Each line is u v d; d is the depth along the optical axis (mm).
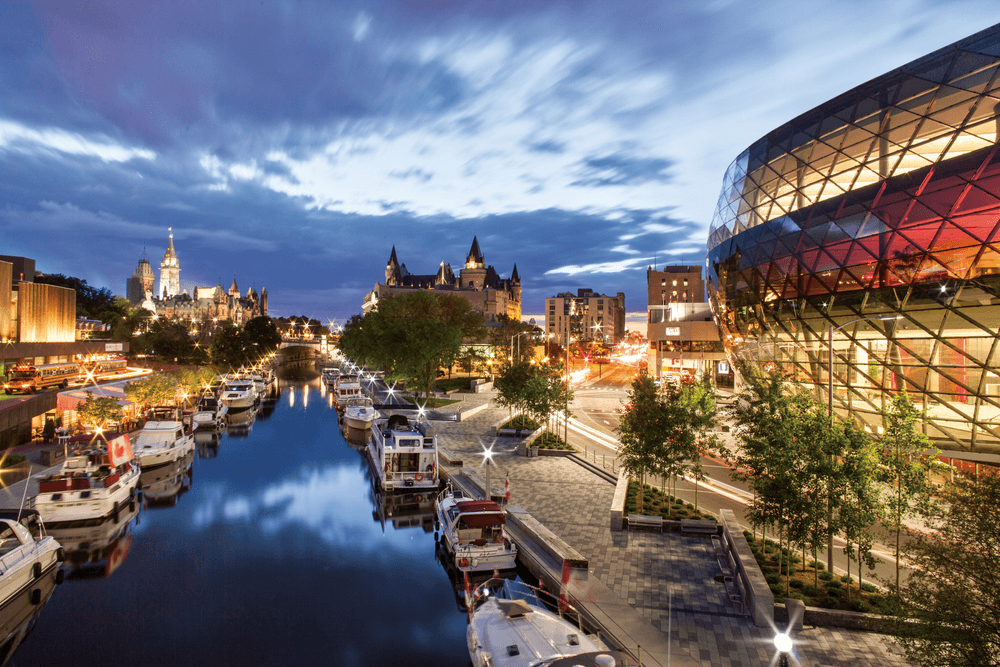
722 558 20297
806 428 17578
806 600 16391
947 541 13750
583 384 94125
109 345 87875
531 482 31000
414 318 78875
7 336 64188
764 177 41531
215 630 18219
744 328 44500
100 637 17688
